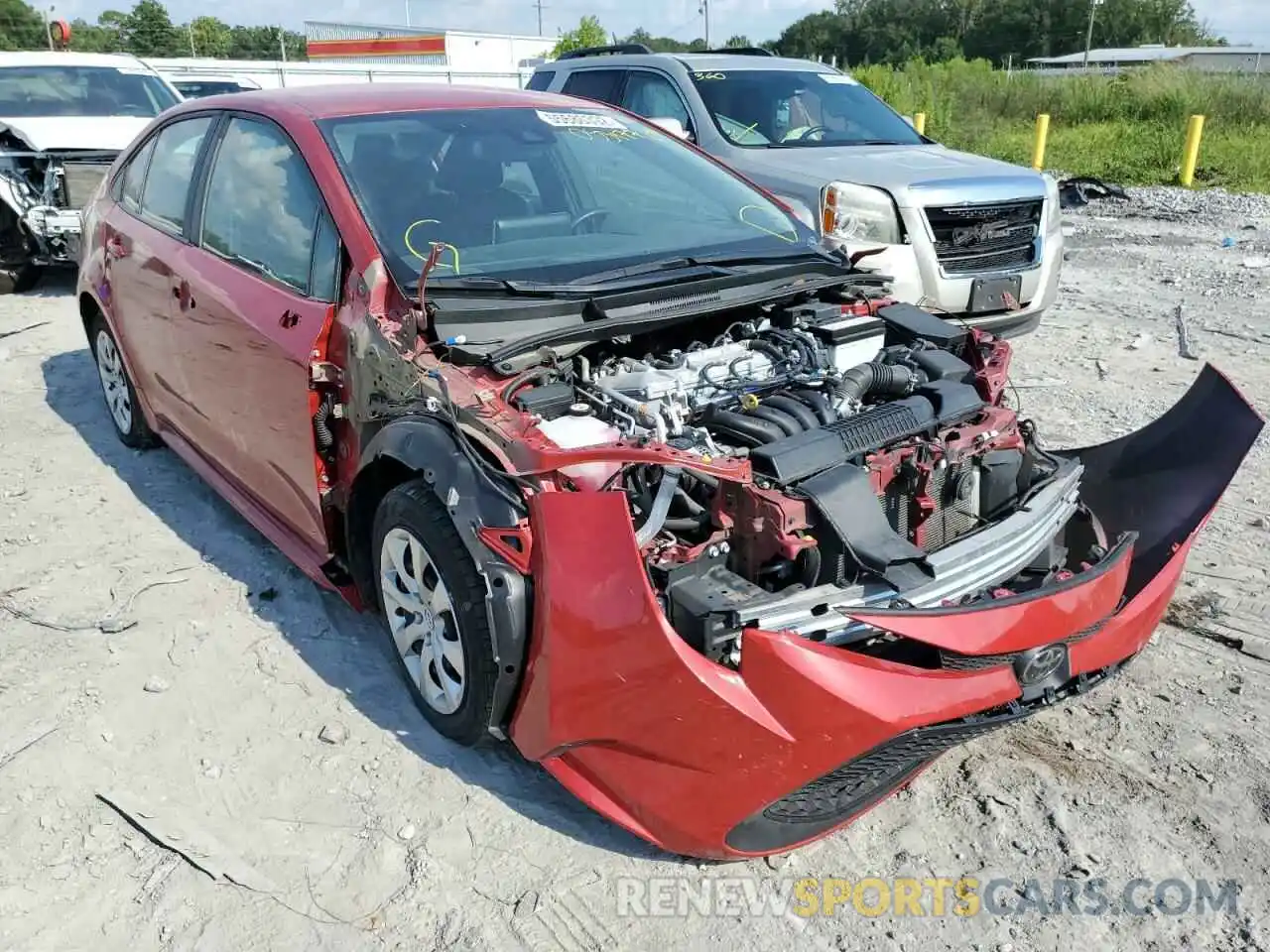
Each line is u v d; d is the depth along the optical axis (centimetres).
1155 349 719
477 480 280
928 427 306
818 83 866
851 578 278
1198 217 1252
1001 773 314
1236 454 327
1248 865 280
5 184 909
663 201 416
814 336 350
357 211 350
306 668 365
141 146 519
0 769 317
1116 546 301
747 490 268
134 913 268
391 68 2978
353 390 332
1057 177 1519
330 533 363
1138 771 314
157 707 346
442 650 310
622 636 250
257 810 301
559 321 324
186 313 426
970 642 257
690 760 251
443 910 268
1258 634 379
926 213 659
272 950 258
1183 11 7969
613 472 273
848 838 291
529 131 418
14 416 615
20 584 422
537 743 275
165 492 507
